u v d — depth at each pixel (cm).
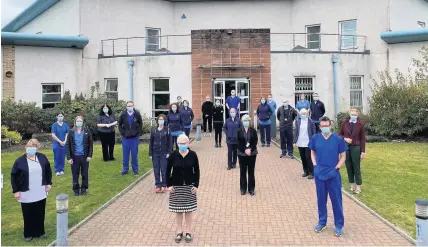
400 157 1334
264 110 1545
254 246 615
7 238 671
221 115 1530
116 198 891
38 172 667
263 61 2048
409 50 2052
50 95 2125
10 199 911
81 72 2188
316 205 826
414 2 2303
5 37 1955
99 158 1380
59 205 609
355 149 895
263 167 1196
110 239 650
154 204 849
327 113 2098
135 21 2338
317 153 679
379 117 1777
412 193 911
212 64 2045
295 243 627
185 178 638
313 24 2375
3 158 1405
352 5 2233
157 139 941
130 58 2148
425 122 1692
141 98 2134
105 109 1323
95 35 2216
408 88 1745
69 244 628
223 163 1262
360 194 901
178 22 2495
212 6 2475
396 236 654
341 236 655
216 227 701
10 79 2011
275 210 795
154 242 636
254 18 2466
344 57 2112
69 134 920
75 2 2194
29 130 1873
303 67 2086
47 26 2412
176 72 2089
